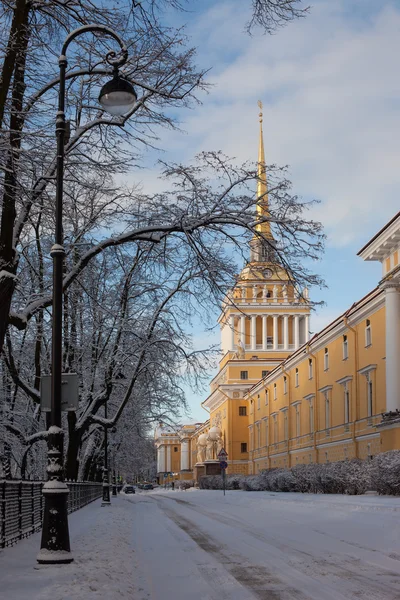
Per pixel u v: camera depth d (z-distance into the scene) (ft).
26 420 105.19
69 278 57.31
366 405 154.20
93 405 101.81
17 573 33.71
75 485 102.17
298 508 95.91
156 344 93.61
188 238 57.11
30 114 49.49
